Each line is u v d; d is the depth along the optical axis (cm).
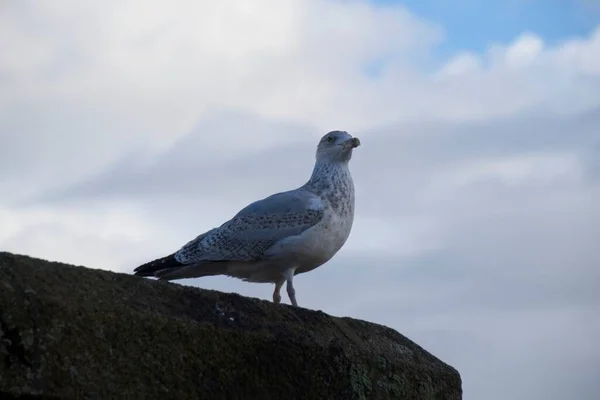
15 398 711
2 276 751
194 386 823
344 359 967
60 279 791
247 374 875
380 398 995
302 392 917
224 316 898
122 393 768
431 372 1073
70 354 748
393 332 1109
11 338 723
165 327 820
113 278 843
